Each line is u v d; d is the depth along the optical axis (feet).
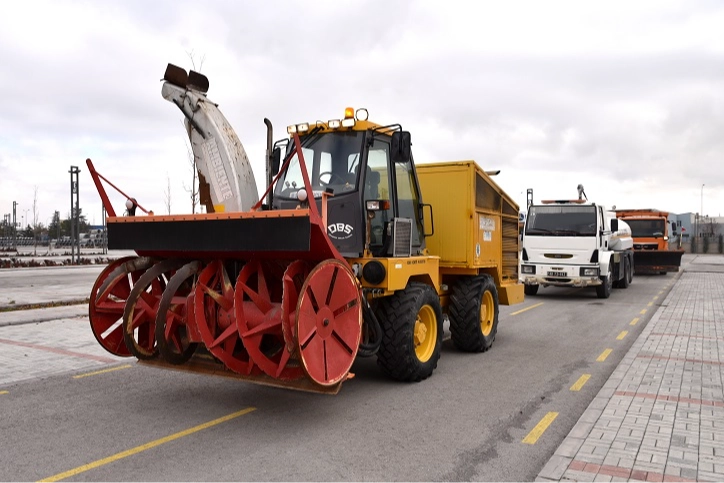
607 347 30.63
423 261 23.49
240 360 18.78
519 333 35.22
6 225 236.02
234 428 17.72
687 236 205.98
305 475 14.30
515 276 34.65
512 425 18.10
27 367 25.50
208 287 18.93
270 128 22.44
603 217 56.39
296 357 16.16
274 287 19.65
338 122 21.62
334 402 20.47
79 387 22.41
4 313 40.01
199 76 22.17
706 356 27.48
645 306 48.80
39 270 84.94
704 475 13.92
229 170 21.40
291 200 22.39
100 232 220.23
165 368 19.98
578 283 54.39
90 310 20.98
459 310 28.12
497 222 31.27
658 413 18.65
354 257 21.27
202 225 18.71
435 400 20.71
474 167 27.37
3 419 18.56
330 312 17.21
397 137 21.97
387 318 22.09
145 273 19.93
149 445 16.28
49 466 14.83
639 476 13.87
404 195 24.47
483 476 14.34
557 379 23.76
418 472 14.55
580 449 15.57
